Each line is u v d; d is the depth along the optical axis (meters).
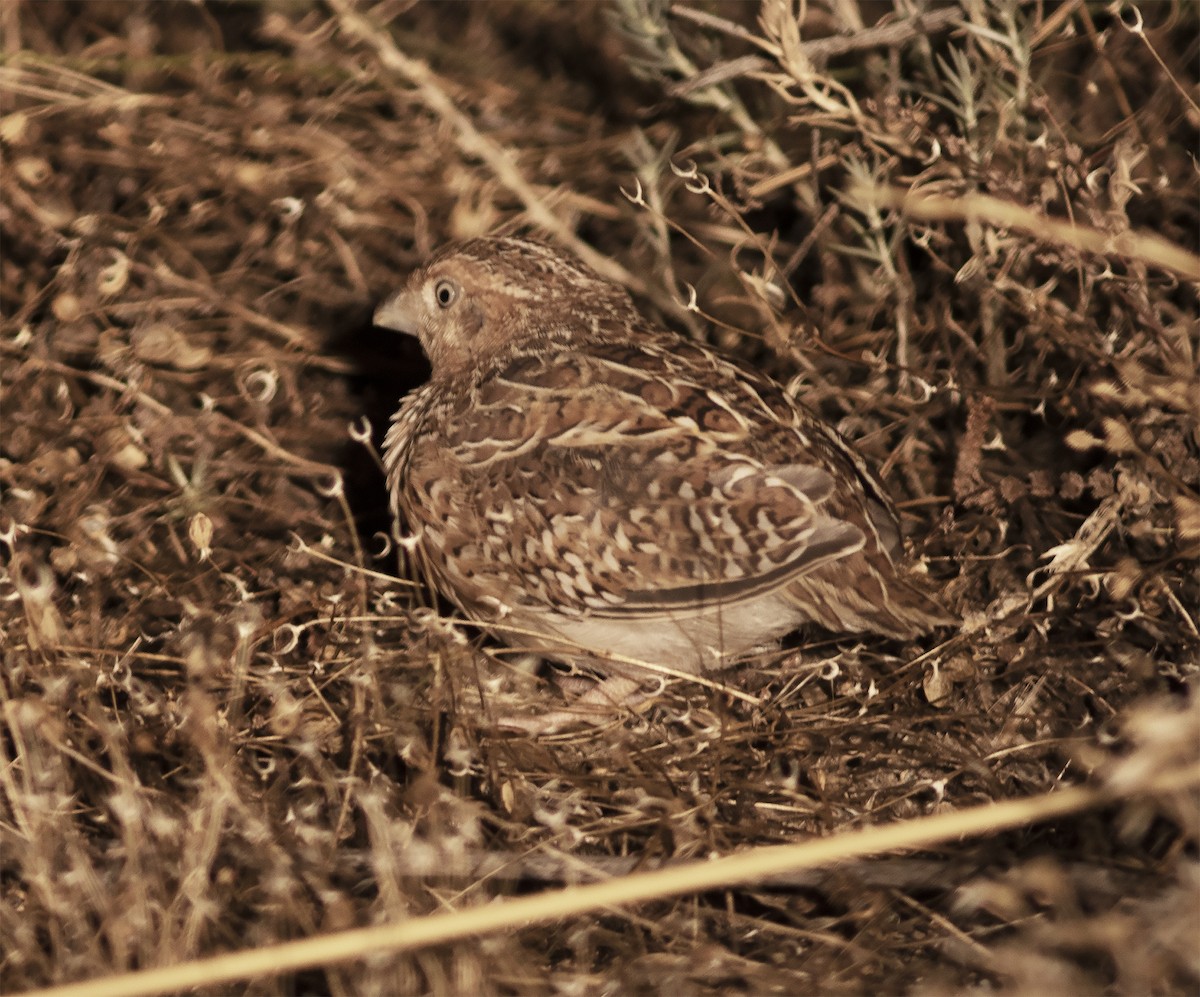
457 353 11.28
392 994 7.89
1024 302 11.05
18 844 8.84
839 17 12.52
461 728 9.52
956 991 8.03
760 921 8.62
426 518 10.50
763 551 9.33
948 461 11.78
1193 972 7.51
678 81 13.87
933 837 7.61
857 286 12.59
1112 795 7.51
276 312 13.34
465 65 14.91
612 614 9.89
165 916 8.02
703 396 9.95
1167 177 11.59
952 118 12.42
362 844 9.45
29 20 14.91
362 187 13.38
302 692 10.20
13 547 10.36
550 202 13.37
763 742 9.98
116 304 12.75
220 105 13.93
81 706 9.95
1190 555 9.90
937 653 10.03
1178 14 11.73
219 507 11.85
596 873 8.74
